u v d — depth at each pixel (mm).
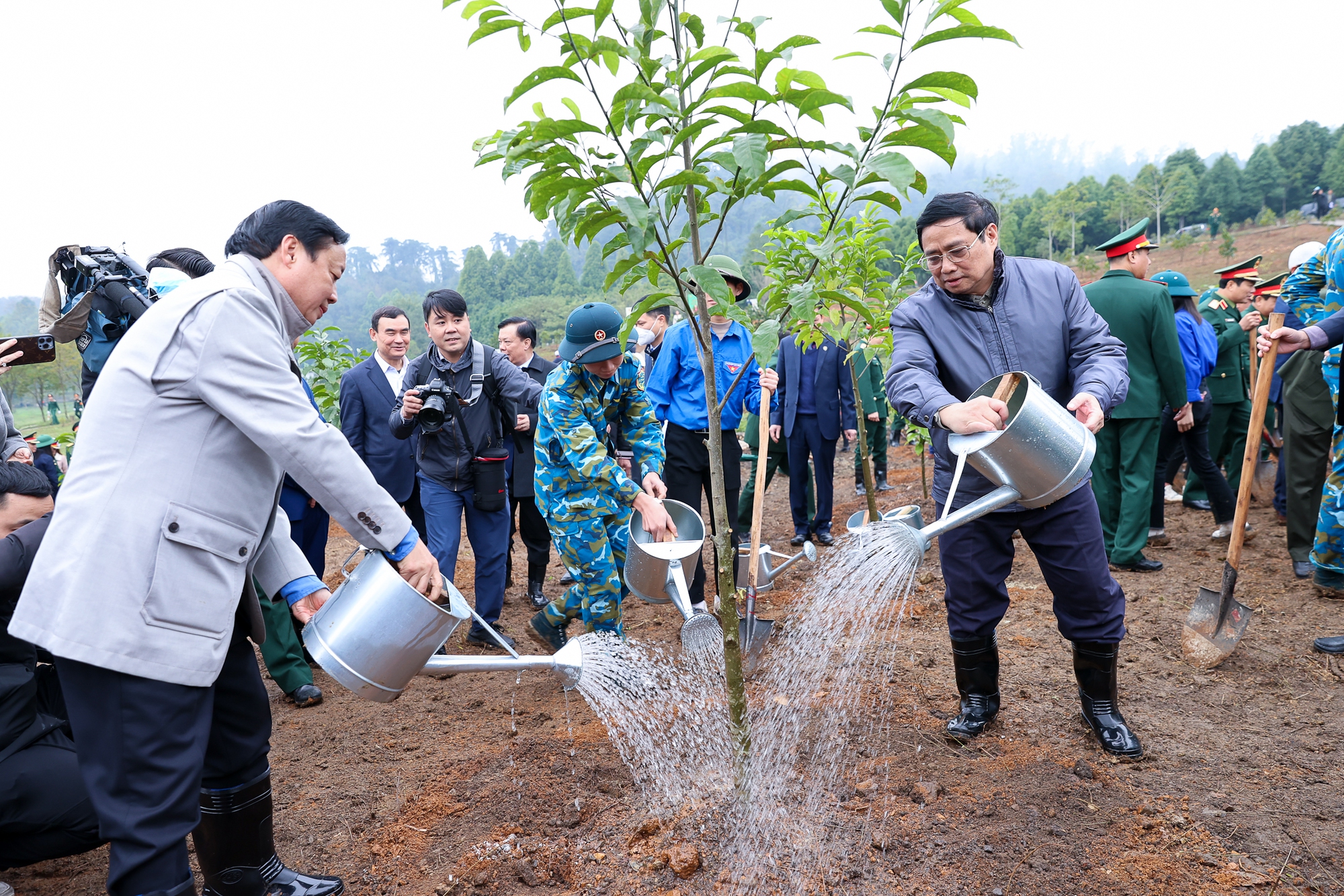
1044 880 2115
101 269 2992
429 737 3305
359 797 2807
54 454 7215
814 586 3373
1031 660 3611
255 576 2252
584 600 3723
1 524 2244
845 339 4508
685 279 2188
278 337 1835
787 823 2426
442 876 2311
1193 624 3607
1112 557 5008
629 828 2459
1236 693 3229
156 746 1694
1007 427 2262
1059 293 2713
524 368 5719
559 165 1910
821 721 3066
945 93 1896
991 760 2746
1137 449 4859
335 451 1803
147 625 1660
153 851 1678
